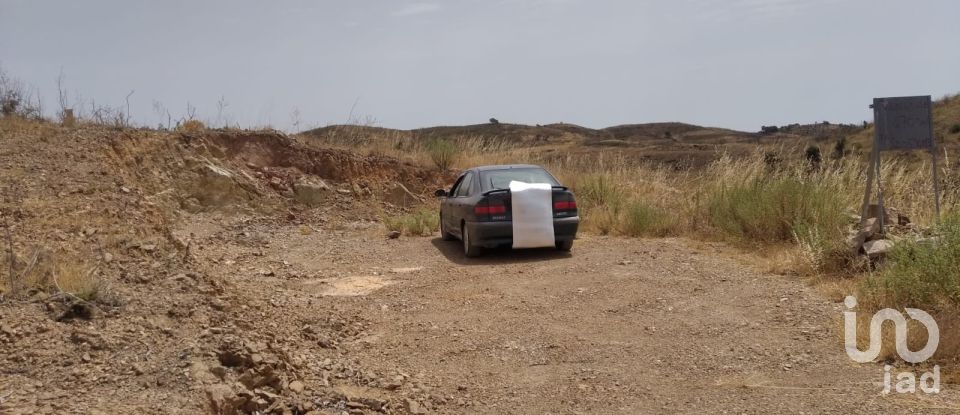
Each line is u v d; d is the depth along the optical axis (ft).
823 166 44.93
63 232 28.68
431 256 41.52
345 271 37.42
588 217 50.75
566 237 40.27
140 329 20.57
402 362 22.72
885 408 17.46
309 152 63.87
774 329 24.26
